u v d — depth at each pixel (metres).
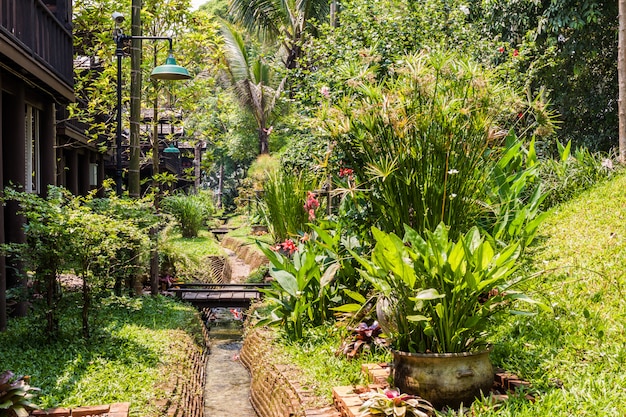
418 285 4.05
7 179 7.49
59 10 8.86
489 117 4.82
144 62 12.84
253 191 18.58
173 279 11.04
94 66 13.96
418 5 9.02
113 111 14.71
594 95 12.23
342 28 9.41
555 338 4.49
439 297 3.79
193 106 14.02
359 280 6.46
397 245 3.97
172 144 23.19
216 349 9.23
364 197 5.24
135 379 5.12
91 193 7.66
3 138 7.51
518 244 4.03
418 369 3.92
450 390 3.84
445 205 4.76
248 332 8.55
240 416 6.15
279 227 10.59
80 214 5.95
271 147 25.27
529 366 4.17
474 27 11.67
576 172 8.04
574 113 12.56
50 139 8.95
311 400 4.64
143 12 12.39
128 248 7.32
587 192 7.62
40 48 7.44
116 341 6.23
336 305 6.75
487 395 3.91
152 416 4.41
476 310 4.25
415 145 4.76
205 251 16.77
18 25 6.68
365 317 5.57
